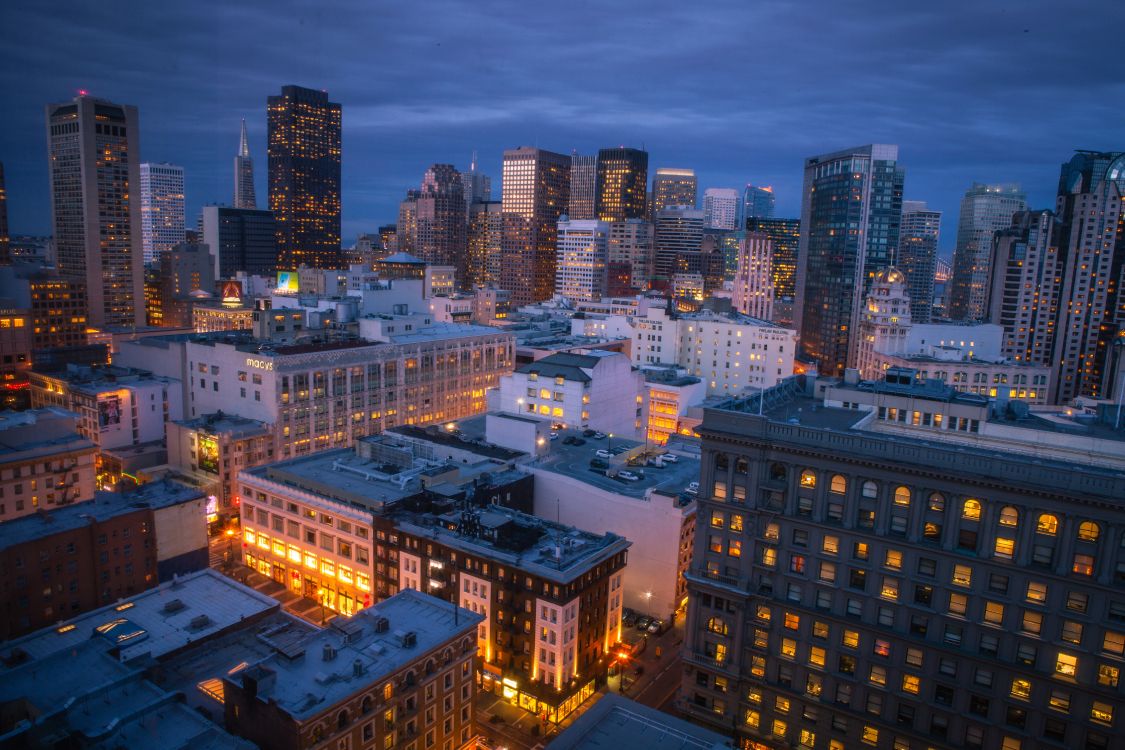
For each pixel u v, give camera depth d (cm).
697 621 10100
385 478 14762
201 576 11562
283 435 19500
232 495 18475
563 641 11050
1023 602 8050
